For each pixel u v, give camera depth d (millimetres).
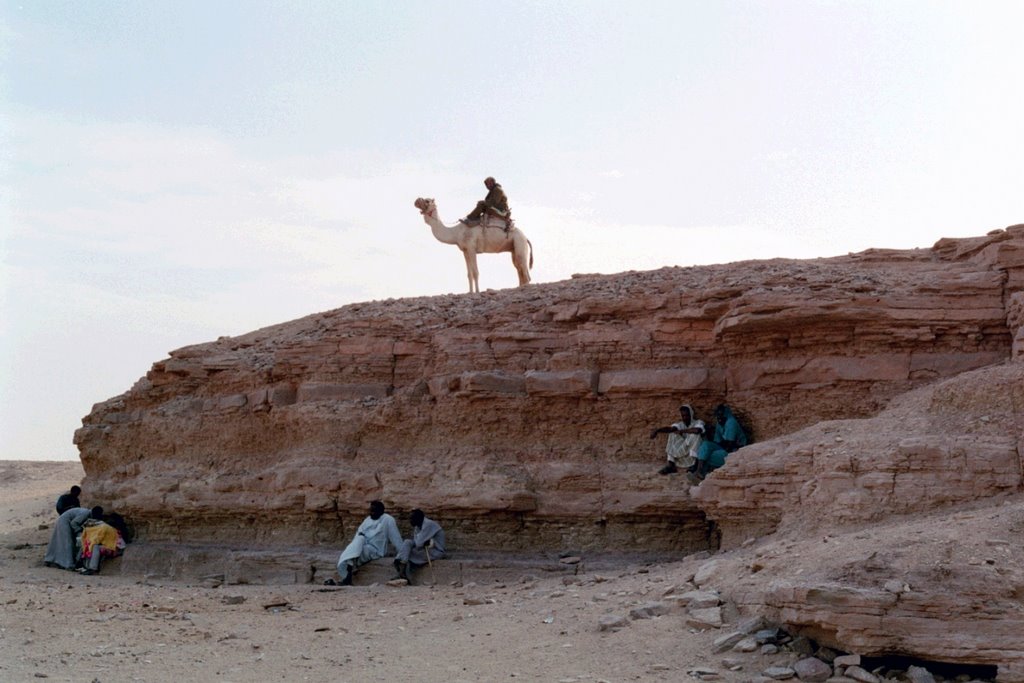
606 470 16922
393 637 11805
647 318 17844
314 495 18438
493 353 18531
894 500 12312
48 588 17344
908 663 9367
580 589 13445
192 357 23297
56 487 42156
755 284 16844
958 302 15594
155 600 15141
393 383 19719
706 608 10898
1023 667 8859
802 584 9766
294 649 11414
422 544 16688
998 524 10266
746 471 13969
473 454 17719
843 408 15703
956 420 13172
